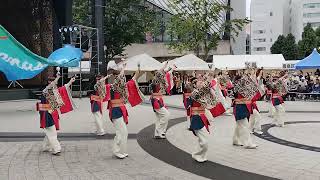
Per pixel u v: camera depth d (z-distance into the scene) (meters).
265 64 37.44
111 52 46.28
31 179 7.69
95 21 31.61
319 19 100.94
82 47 30.59
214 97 9.17
